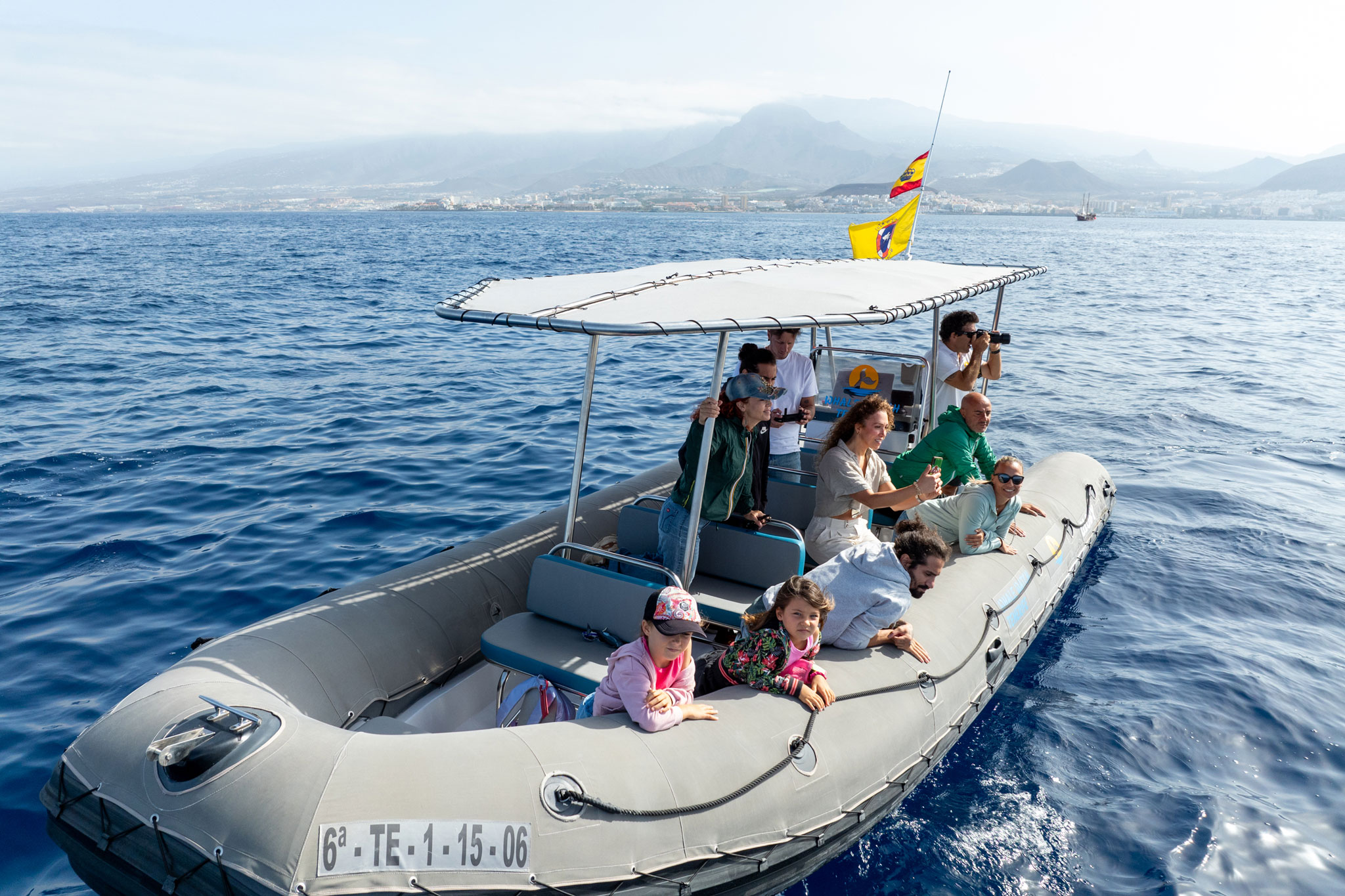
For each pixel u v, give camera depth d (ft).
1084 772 13.78
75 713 14.73
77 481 26.63
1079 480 22.30
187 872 8.86
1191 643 17.71
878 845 12.25
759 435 13.89
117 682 15.74
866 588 12.28
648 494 18.37
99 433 32.09
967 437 16.97
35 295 78.13
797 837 10.45
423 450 30.40
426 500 25.53
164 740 9.28
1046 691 16.07
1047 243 228.84
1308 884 11.45
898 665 12.69
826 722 11.31
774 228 339.57
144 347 50.85
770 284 13.88
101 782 9.59
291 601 18.93
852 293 13.61
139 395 38.55
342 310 69.21
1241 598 19.75
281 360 47.44
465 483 27.09
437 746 9.51
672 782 9.77
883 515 17.85
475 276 101.09
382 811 8.73
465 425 34.01
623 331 10.44
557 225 369.30
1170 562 21.63
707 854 9.72
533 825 8.99
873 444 14.16
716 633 13.60
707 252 155.22
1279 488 27.25
